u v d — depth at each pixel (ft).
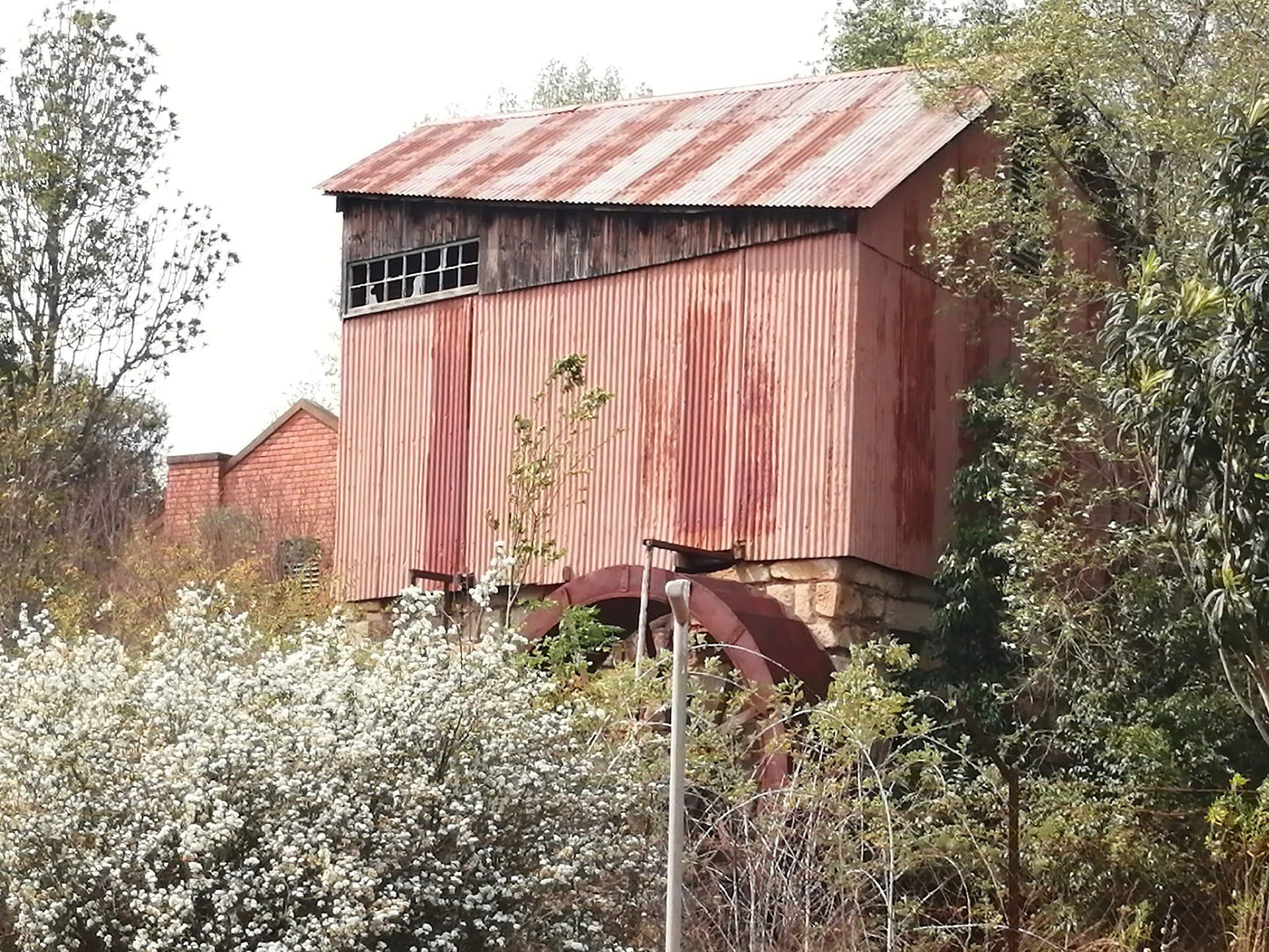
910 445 47.80
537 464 44.50
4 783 29.14
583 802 31.35
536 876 29.81
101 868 27.94
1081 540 45.68
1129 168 49.44
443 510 53.98
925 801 35.32
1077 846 37.68
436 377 54.95
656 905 31.94
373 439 56.34
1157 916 37.76
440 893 29.01
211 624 33.42
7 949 29.37
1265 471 32.68
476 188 54.49
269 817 28.96
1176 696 42.27
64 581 58.08
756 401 47.42
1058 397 48.98
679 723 23.21
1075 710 43.42
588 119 59.41
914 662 38.09
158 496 104.73
